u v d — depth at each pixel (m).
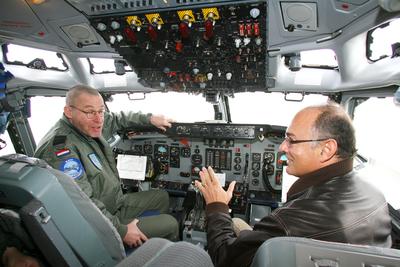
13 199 0.99
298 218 1.01
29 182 0.90
